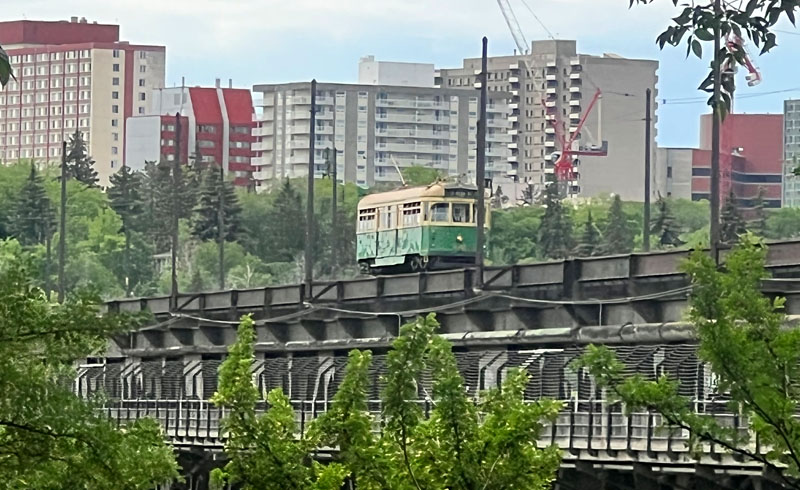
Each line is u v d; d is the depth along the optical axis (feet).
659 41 118.52
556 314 268.41
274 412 166.50
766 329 136.98
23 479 141.90
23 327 142.51
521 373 165.27
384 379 163.22
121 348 357.82
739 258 139.13
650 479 195.83
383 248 422.00
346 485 188.65
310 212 351.67
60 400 141.38
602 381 137.90
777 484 183.32
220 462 277.85
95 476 141.38
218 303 367.25
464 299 298.35
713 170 242.78
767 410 134.51
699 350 138.21
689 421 136.56
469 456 159.63
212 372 324.19
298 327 333.21
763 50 116.98
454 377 161.07
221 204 575.38
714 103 119.65
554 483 207.00
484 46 310.65
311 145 361.71
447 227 403.54
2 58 118.52
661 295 245.86
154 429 146.41
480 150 304.71
